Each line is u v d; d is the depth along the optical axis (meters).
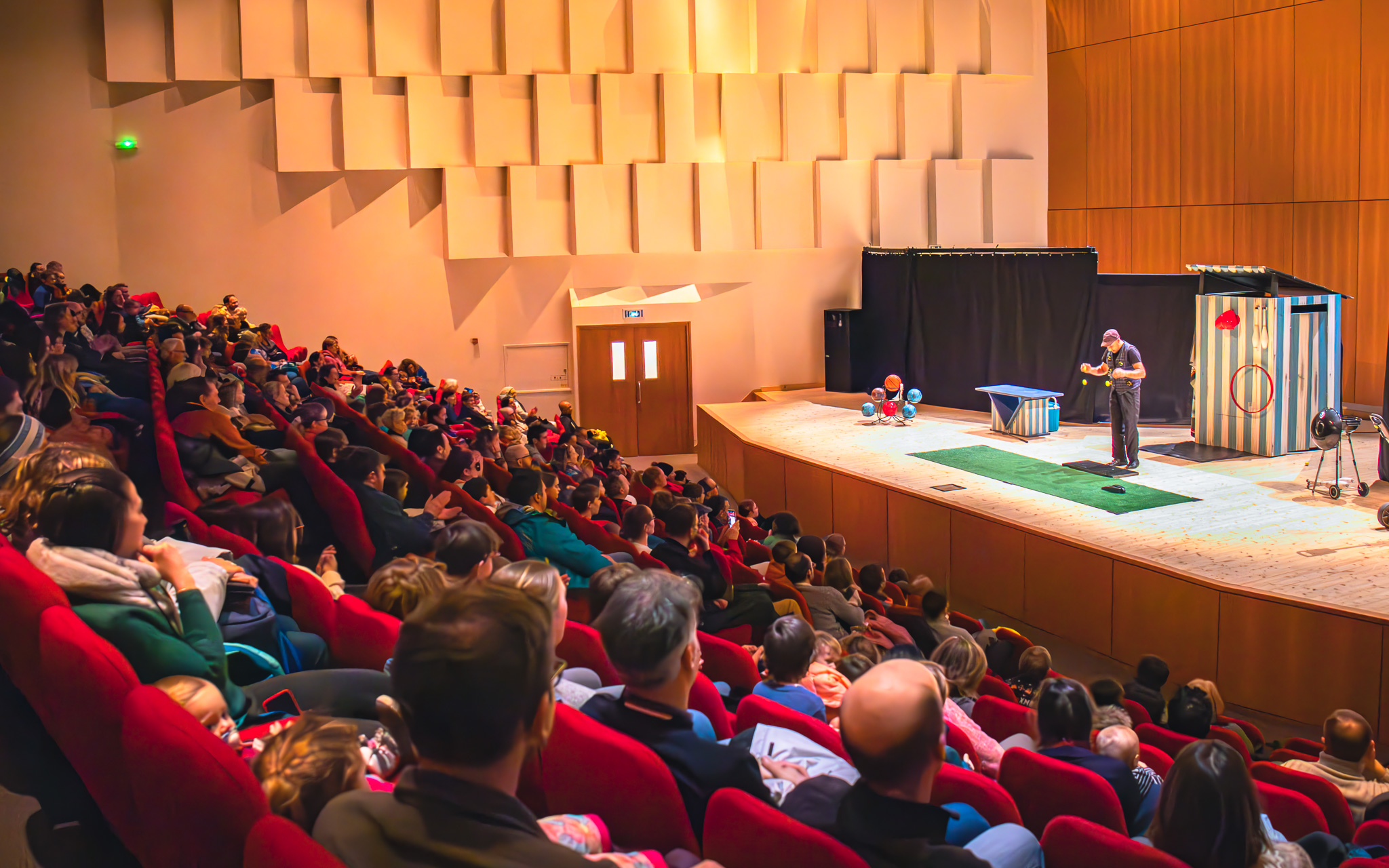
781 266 15.29
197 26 12.66
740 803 1.96
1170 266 15.61
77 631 2.16
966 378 14.13
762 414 14.14
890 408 13.37
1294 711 6.84
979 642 6.40
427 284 13.95
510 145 13.91
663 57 14.32
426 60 13.49
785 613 5.57
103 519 2.42
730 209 14.78
